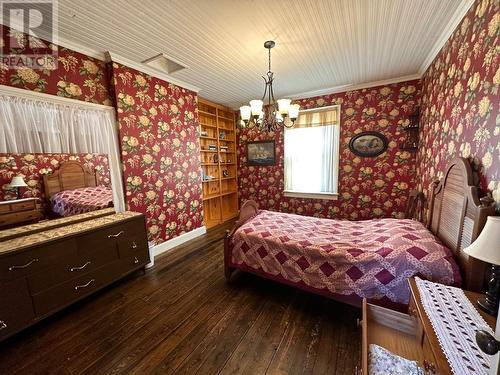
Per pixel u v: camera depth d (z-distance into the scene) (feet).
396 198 11.39
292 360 4.76
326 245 6.25
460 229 4.79
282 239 6.82
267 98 13.51
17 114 6.35
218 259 9.69
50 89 6.90
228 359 4.82
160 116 10.07
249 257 7.27
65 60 7.19
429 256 4.92
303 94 12.83
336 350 4.98
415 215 9.78
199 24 6.24
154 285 7.76
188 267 9.02
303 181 13.97
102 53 7.95
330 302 6.71
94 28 6.40
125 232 7.88
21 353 5.06
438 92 7.59
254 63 8.73
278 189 14.97
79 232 6.56
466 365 2.42
